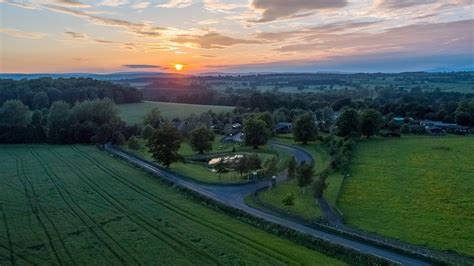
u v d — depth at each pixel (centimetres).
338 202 6750
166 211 6078
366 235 5062
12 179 7975
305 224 5534
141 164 9712
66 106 14575
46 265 4162
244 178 8262
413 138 14388
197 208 6312
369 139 14212
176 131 9450
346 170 9131
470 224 5684
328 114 18350
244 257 4425
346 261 4472
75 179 8056
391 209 6378
